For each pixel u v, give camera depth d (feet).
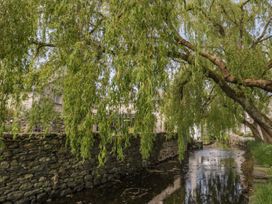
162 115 24.47
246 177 47.98
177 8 17.37
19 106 17.58
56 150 32.35
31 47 16.31
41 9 15.72
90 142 13.26
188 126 25.81
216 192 39.17
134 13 12.74
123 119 13.37
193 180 47.50
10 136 26.84
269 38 22.61
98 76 12.89
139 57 12.37
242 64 19.38
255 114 18.97
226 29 22.04
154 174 51.29
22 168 28.12
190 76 21.91
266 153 58.49
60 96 18.45
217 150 103.14
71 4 14.29
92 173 38.14
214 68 21.61
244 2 21.94
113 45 12.81
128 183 42.55
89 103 12.63
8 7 14.56
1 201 25.76
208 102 27.02
